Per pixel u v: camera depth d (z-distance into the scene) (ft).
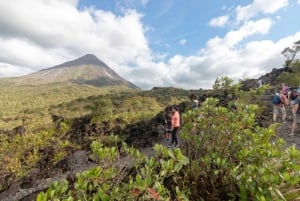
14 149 58.59
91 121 73.05
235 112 12.13
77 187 7.62
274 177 7.80
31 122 109.91
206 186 10.22
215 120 11.89
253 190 8.04
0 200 27.99
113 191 7.70
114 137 11.78
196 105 31.32
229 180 9.64
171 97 217.15
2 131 75.25
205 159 10.36
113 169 9.17
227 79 13.41
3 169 45.93
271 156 8.99
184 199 8.07
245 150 9.50
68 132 69.31
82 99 253.65
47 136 66.90
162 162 8.51
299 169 8.20
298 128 29.32
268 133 10.50
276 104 32.53
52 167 35.22
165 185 10.55
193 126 12.34
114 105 154.71
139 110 125.08
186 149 12.50
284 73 69.87
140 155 9.95
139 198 7.51
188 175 10.53
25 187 29.37
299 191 8.79
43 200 6.32
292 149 8.89
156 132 40.65
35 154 50.55
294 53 115.44
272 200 7.55
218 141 11.66
